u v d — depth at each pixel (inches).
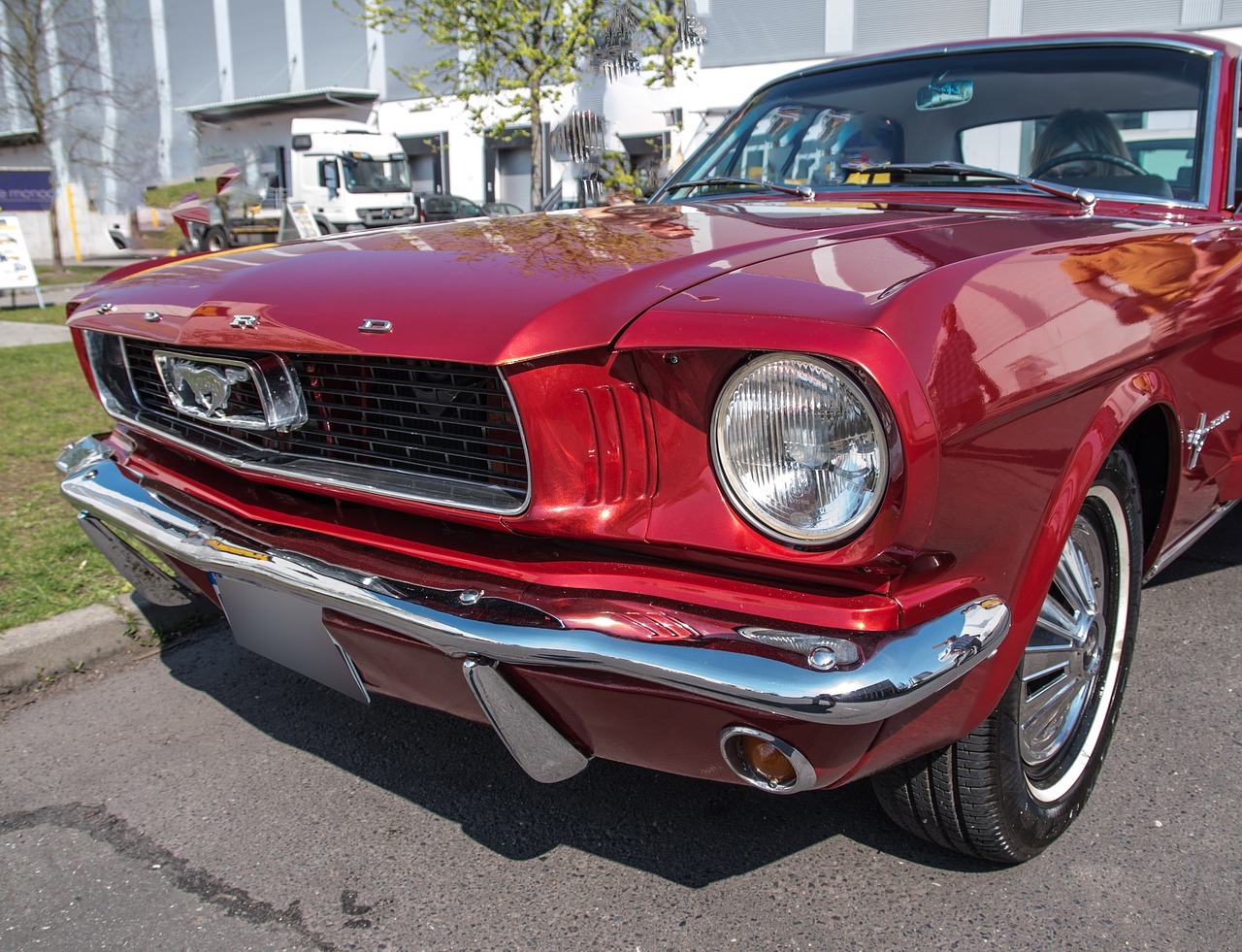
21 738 100.7
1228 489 102.0
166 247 954.7
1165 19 655.8
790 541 56.7
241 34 1152.2
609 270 66.6
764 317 55.7
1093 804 85.3
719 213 91.0
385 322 66.8
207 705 106.8
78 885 78.4
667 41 429.7
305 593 69.8
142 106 980.6
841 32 743.7
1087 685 82.9
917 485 53.4
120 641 118.7
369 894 76.9
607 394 60.3
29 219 1096.2
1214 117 99.7
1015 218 83.0
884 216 84.2
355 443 74.8
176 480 87.7
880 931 71.4
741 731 58.1
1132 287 74.1
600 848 81.7
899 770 72.6
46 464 179.5
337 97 1051.3
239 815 87.2
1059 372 63.2
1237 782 87.9
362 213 804.0
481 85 531.8
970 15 708.0
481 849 82.0
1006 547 62.8
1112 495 78.9
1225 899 73.7
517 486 65.8
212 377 80.2
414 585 66.1
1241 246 91.7
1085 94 106.1
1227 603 123.8
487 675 62.1
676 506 59.9
